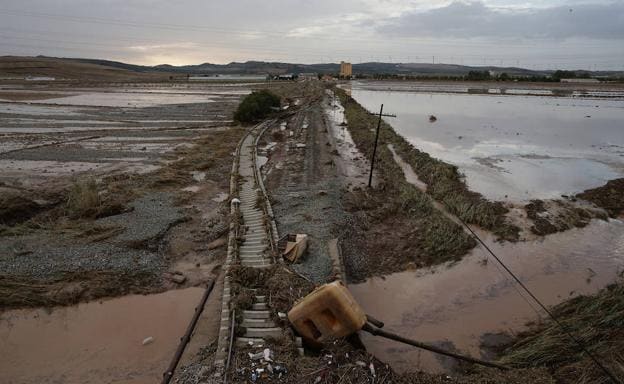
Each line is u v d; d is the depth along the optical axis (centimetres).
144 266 1316
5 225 1527
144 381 891
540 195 2214
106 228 1545
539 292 1302
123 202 1830
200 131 3859
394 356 999
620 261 1516
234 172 2372
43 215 1672
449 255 1504
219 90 8931
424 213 1839
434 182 2348
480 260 1490
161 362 945
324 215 1739
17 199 1675
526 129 4303
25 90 7438
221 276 1291
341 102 6544
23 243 1404
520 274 1409
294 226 1617
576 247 1620
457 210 1902
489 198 2147
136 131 3778
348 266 1397
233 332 939
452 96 8138
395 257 1486
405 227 1723
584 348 914
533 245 1628
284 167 2625
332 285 899
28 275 1217
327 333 911
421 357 998
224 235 1569
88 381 889
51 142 3172
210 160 2688
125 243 1436
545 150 3325
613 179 2525
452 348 1038
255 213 1734
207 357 924
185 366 898
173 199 1938
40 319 1077
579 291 1310
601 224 1845
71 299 1144
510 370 898
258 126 4072
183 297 1196
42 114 4612
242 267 1228
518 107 6256
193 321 1017
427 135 3938
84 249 1382
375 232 1680
